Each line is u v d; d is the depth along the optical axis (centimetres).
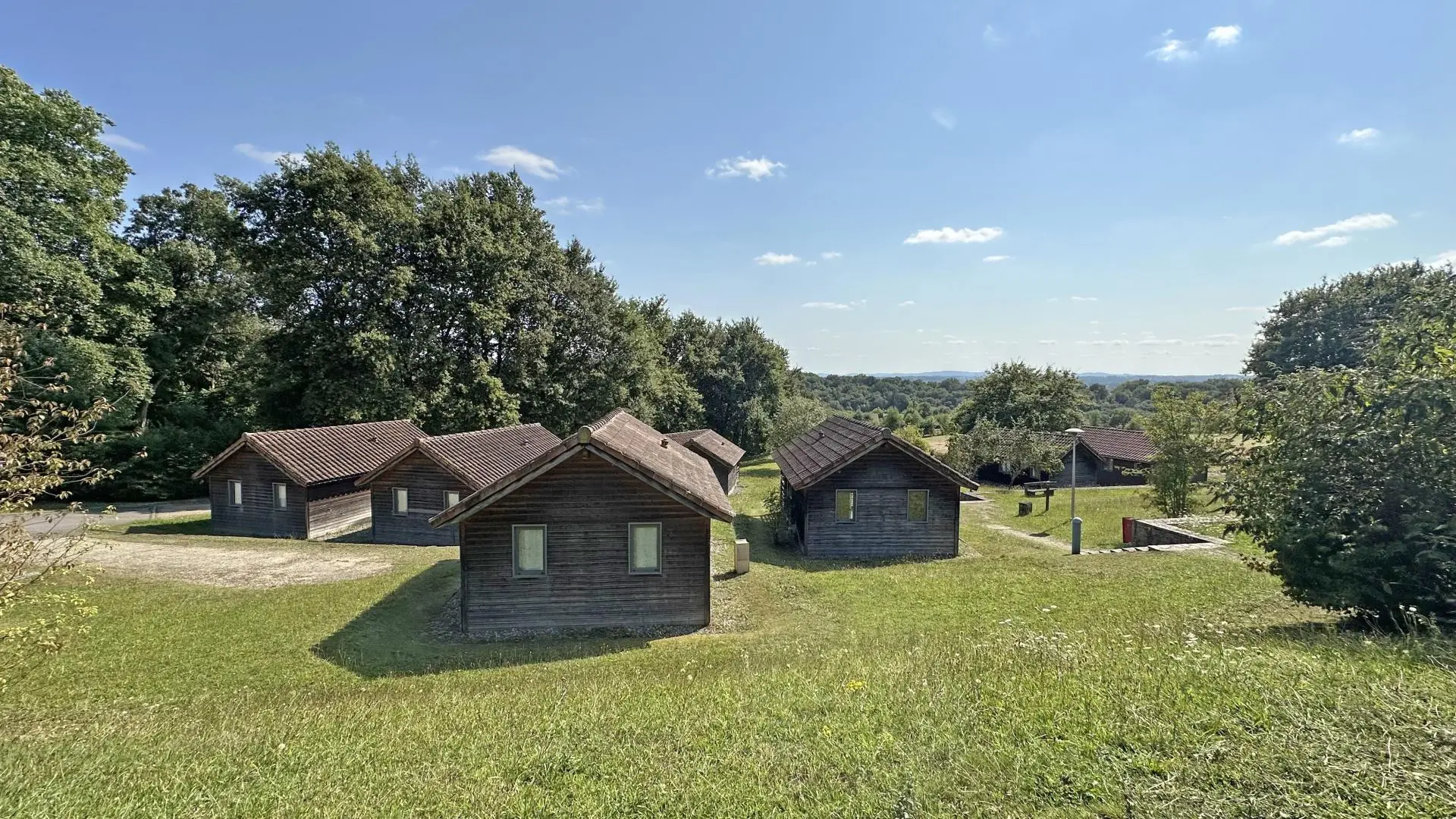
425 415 3791
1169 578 1650
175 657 1235
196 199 4550
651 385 5175
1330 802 433
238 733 789
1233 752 504
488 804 554
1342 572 926
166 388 4284
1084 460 4875
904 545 2284
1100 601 1462
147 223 4491
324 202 3481
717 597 1698
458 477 2359
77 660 1209
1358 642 802
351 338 3378
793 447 3294
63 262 2947
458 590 1741
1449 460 841
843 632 1348
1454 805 416
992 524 2948
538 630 1454
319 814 556
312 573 1912
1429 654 696
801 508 2436
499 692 942
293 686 1105
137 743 778
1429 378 874
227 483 2647
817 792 531
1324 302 4431
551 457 1434
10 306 1030
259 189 3450
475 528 1450
